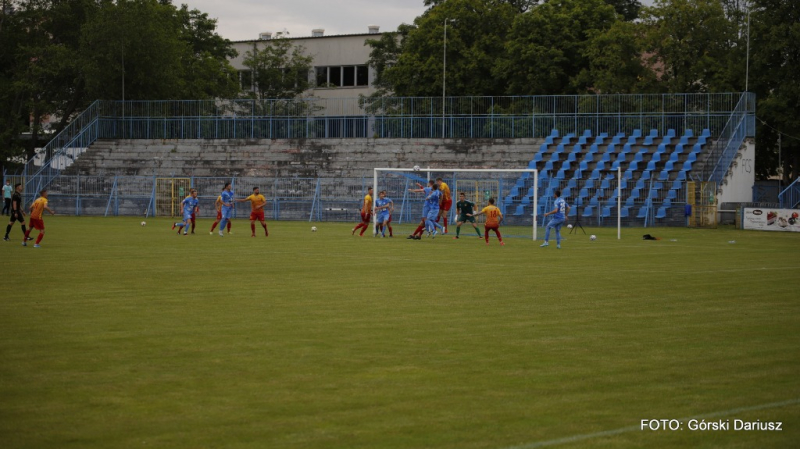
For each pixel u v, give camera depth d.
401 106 57.78
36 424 7.90
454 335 12.12
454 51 64.75
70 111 66.19
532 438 7.59
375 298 15.73
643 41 57.97
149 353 10.79
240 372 9.84
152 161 56.94
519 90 63.22
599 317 13.76
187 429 7.79
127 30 60.50
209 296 15.83
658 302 15.45
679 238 35.72
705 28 57.94
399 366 10.20
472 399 8.80
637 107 53.16
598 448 7.35
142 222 43.34
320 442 7.46
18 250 25.77
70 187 54.06
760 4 54.22
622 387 9.30
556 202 29.00
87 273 19.44
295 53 79.38
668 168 48.88
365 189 49.88
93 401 8.63
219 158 56.84
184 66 68.56
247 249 26.97
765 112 53.69
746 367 10.24
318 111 64.88
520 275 19.88
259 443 7.43
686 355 10.89
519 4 73.81
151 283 17.69
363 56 80.12
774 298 16.03
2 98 62.00
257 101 59.72
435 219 34.03
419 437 7.60
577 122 53.50
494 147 53.78
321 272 20.14
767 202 48.94
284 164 55.19
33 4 65.25
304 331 12.34
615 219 46.19
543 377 9.71
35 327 12.48
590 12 64.56
